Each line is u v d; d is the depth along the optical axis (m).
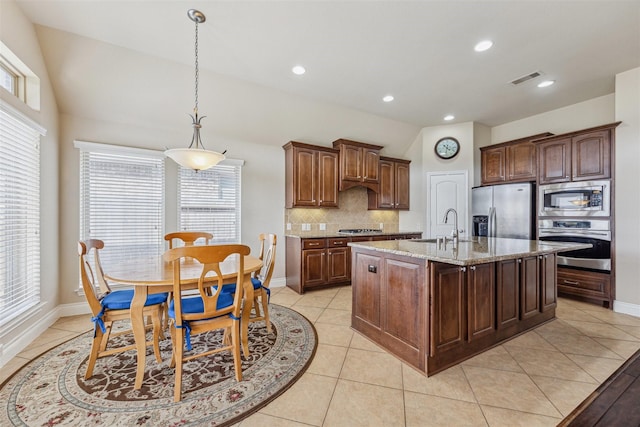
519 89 3.61
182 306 1.97
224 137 4.02
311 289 4.23
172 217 3.65
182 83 3.19
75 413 1.58
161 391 1.78
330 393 1.78
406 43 2.61
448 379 1.92
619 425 1.49
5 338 2.13
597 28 2.40
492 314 2.33
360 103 4.05
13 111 2.13
